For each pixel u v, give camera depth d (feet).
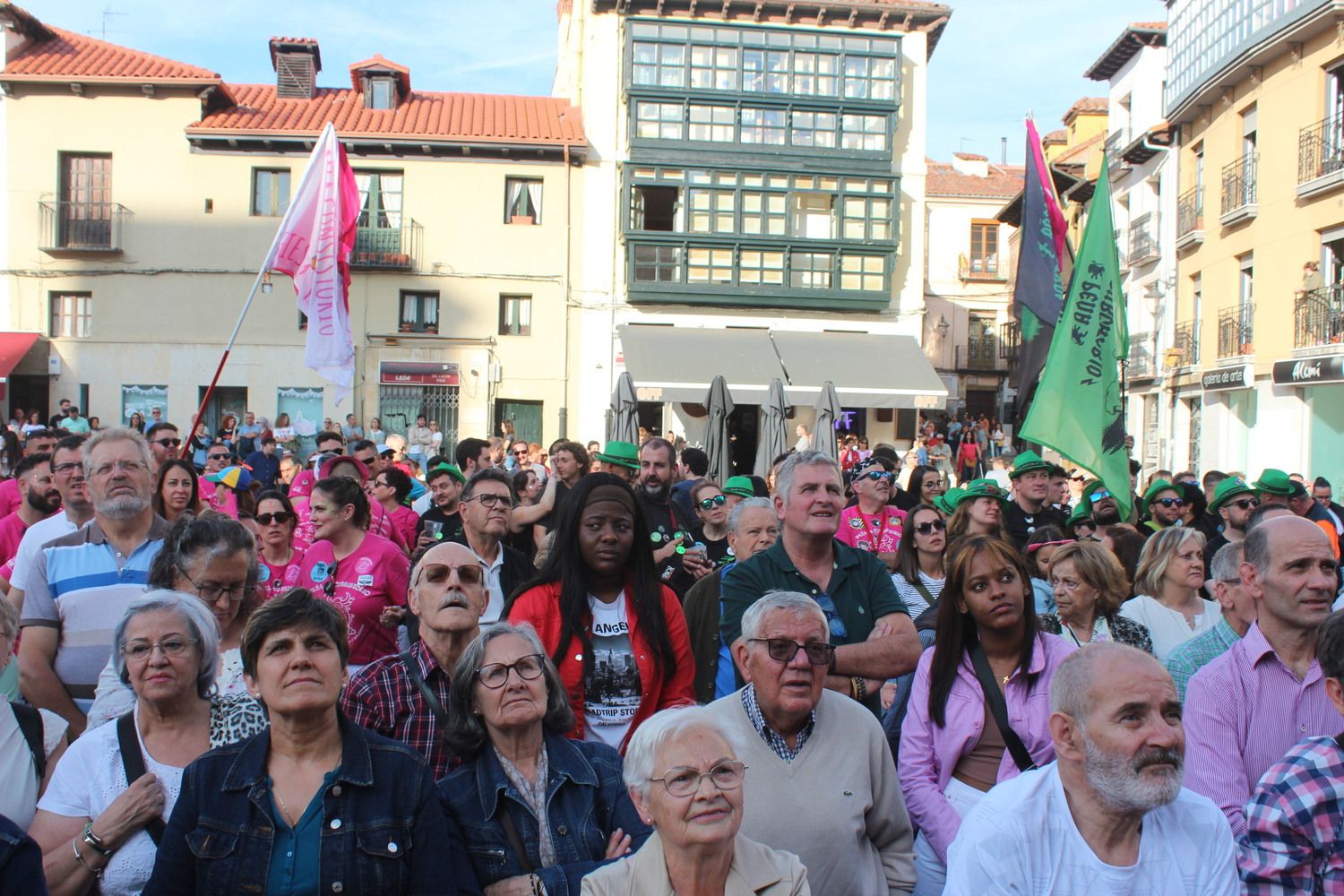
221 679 14.46
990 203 134.72
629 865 10.30
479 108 109.09
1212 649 14.87
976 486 23.36
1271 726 12.59
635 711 14.90
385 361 101.45
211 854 10.45
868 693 15.31
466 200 102.83
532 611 14.94
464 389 102.37
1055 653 13.71
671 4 104.42
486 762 12.30
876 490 28.71
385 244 101.40
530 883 11.59
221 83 101.65
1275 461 73.46
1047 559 21.56
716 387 50.80
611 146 104.68
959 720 13.73
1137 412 98.53
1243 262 79.51
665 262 104.99
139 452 16.85
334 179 38.29
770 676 12.17
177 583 14.98
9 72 97.45
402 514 30.53
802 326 107.55
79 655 16.24
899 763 14.10
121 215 99.45
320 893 10.43
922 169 109.40
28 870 9.37
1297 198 71.36
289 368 100.53
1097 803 9.59
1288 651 12.70
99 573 16.53
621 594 15.46
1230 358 77.82
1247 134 79.25
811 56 106.93
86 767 12.23
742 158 105.70
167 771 12.26
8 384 98.63
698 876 9.98
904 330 109.09
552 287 103.76
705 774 9.86
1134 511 33.68
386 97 106.42
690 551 22.91
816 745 12.57
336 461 27.61
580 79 108.58
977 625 14.01
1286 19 69.72
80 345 99.14
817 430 55.67
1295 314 70.69
